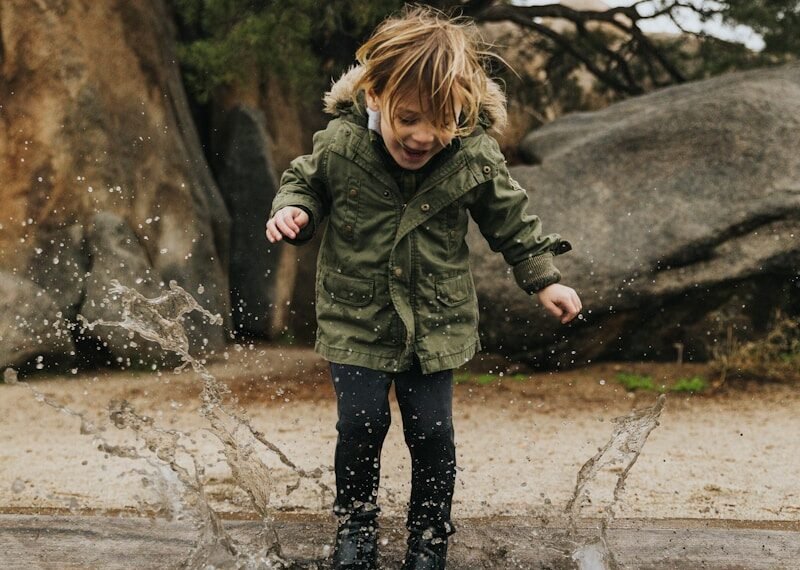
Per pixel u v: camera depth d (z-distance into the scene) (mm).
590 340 6773
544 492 3586
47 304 6492
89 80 7039
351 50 8016
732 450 4492
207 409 2734
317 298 2479
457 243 2455
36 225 6727
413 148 2211
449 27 2246
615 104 7652
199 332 7488
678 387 6266
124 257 6852
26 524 2752
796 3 8031
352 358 2377
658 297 6602
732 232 6508
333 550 2514
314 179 2436
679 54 9242
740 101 6824
